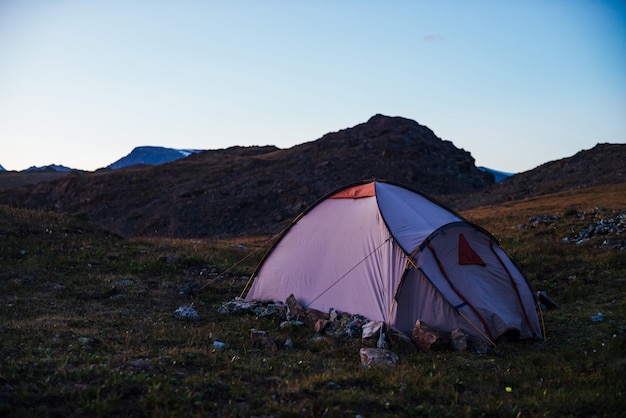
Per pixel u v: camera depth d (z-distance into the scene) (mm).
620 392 7922
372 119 120438
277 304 13172
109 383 6863
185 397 6652
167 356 8398
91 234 20469
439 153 109375
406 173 96312
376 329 10867
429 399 7520
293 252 13852
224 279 16484
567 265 18000
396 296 11484
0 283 13961
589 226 23156
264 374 8180
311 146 110375
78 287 14203
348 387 7711
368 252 12453
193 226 78688
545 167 75312
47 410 6051
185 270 17250
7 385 6574
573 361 9664
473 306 11367
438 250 11938
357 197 13539
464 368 9367
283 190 87312
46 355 8055
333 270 12898
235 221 79250
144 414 6191
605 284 15617
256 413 6508
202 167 106250
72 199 96625
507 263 12539
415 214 12922
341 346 10562
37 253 17062
